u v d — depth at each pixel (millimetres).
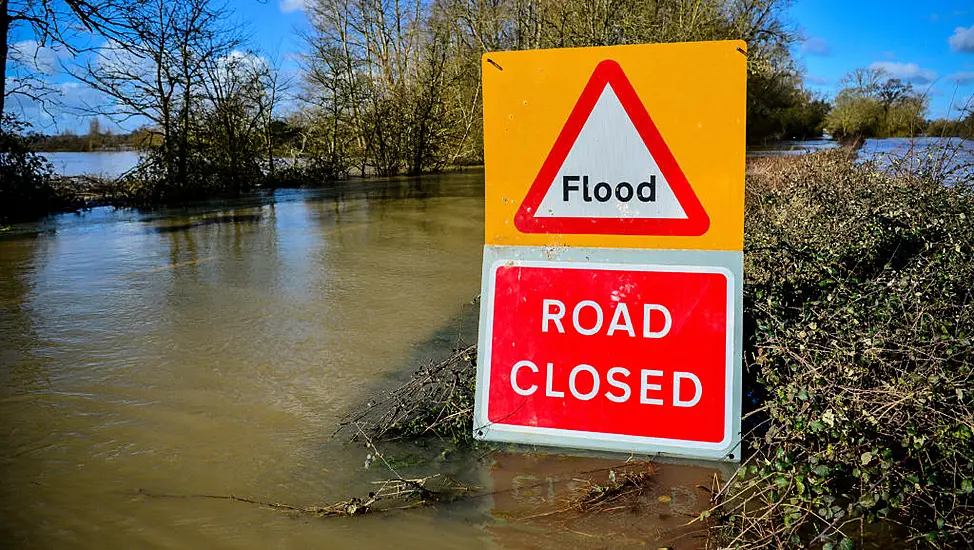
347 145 27297
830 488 2910
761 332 3686
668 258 3047
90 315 6625
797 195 7773
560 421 3148
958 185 5816
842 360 3236
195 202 18438
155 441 3881
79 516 3123
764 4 31891
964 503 2730
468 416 3699
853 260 4953
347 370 5004
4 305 7051
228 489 3336
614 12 23484
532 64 3131
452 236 11625
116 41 15922
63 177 17656
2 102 15164
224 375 4938
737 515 2758
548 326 3176
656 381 3041
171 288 7762
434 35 30031
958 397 2828
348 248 10414
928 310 3574
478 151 33594
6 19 14648
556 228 3166
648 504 3004
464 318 6332
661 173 3039
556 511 3006
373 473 3434
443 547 2807
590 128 3100
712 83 2963
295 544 2863
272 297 7258
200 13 18625
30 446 3836
